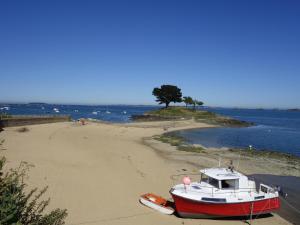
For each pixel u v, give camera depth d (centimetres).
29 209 818
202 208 1645
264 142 5759
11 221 725
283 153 4294
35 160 2519
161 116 10612
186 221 1639
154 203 1742
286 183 2684
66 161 2645
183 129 7412
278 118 18888
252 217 1777
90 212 1608
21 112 14112
